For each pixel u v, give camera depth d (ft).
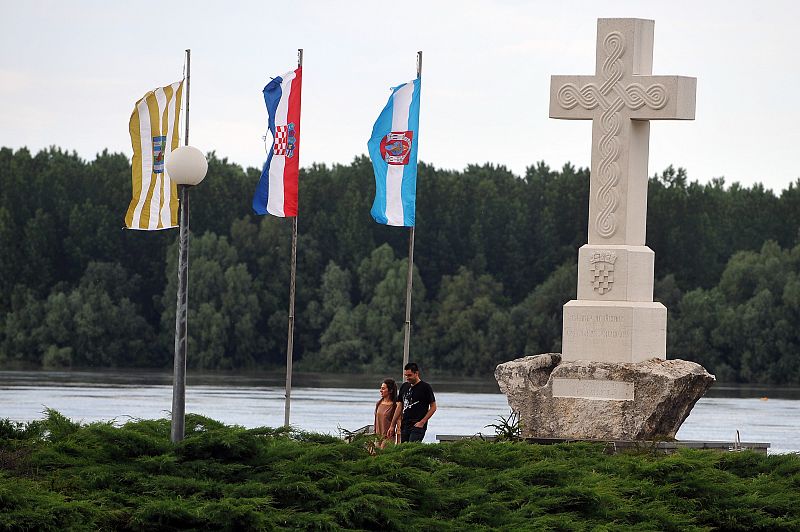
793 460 165.07
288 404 226.17
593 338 192.24
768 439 344.90
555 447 160.66
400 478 139.64
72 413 397.39
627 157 194.08
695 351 646.33
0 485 126.52
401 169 219.41
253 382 607.78
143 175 241.76
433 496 139.64
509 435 181.88
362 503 132.46
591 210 195.62
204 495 133.59
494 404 476.54
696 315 654.94
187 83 245.86
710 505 151.94
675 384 187.52
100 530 126.41
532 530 134.72
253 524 127.34
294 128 224.33
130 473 135.33
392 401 180.65
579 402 191.11
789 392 589.32
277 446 143.84
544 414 193.06
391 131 219.61
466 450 153.89
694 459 158.92
